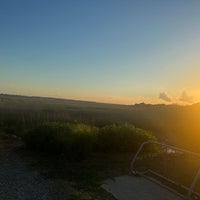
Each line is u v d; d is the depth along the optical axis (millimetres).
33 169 9055
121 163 10234
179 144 16297
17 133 16484
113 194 6984
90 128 12898
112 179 8188
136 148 12406
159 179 8383
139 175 8688
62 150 10945
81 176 8406
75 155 10750
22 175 8305
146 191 7320
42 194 6758
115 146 12406
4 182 7523
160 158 10742
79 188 7324
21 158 10578
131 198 6797
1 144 13352
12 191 6855
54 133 11625
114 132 12484
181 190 7473
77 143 10680
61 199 6477
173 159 10383
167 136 22250
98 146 12305
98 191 7148
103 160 10680
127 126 13367
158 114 38500
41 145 11625
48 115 23594
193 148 14812
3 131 17828
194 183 6609
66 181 7898
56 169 9133
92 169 9281
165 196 7039
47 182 7734
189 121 30250
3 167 9109
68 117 23609
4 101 64875
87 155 11016
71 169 9195
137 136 12492
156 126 27344
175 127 26000
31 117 22234
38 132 11867
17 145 13164
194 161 10094
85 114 31047
